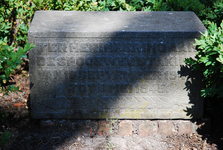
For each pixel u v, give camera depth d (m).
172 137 2.78
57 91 2.68
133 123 2.79
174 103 2.74
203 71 2.63
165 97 2.73
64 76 2.64
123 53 2.59
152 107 2.75
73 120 2.79
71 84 2.67
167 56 2.61
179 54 2.61
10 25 3.59
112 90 2.70
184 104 2.75
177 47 2.59
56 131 2.79
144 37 2.55
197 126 2.82
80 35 2.53
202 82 2.68
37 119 2.90
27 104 3.13
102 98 2.72
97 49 2.58
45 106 2.72
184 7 3.23
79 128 2.78
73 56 2.59
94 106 2.74
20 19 3.61
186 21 2.77
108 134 2.79
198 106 2.75
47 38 2.53
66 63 2.61
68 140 2.71
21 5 3.44
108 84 2.68
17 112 3.02
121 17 2.86
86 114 2.76
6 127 2.82
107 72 2.64
